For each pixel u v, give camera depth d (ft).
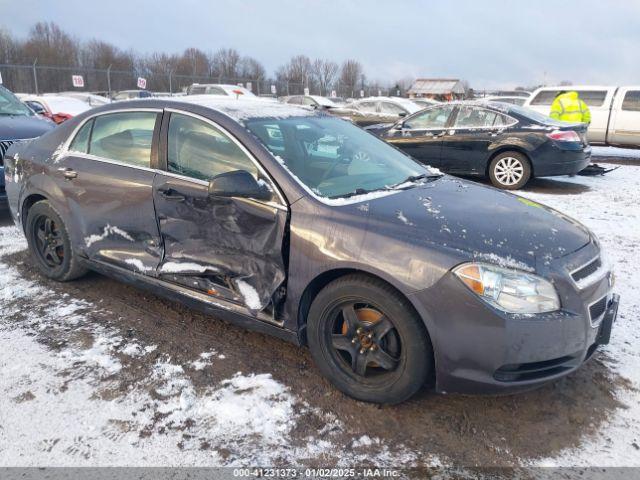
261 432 8.60
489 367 8.24
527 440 8.49
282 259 9.69
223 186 9.50
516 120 29.40
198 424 8.76
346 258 8.93
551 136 28.40
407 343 8.61
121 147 12.28
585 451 8.24
